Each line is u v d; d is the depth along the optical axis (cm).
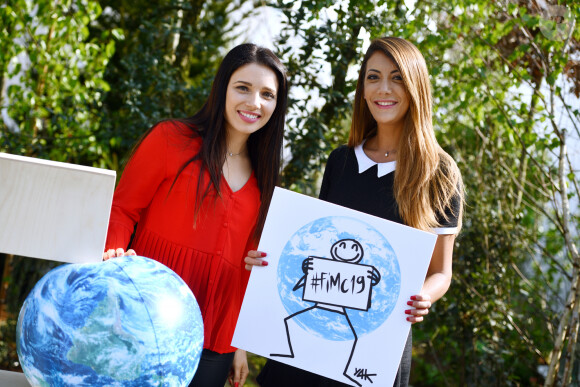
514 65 356
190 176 205
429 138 208
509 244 405
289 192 189
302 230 188
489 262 410
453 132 413
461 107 353
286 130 407
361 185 215
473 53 347
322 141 415
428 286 199
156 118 429
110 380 145
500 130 396
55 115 454
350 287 185
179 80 472
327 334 184
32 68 453
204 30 543
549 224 434
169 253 204
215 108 210
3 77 493
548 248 413
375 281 184
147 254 207
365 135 227
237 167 220
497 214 407
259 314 187
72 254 159
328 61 384
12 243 156
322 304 185
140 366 146
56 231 158
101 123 459
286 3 389
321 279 186
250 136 225
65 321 145
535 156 397
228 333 212
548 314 402
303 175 412
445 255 207
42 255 158
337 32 380
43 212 157
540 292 416
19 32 439
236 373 234
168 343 150
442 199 207
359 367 183
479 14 339
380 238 185
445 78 372
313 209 188
